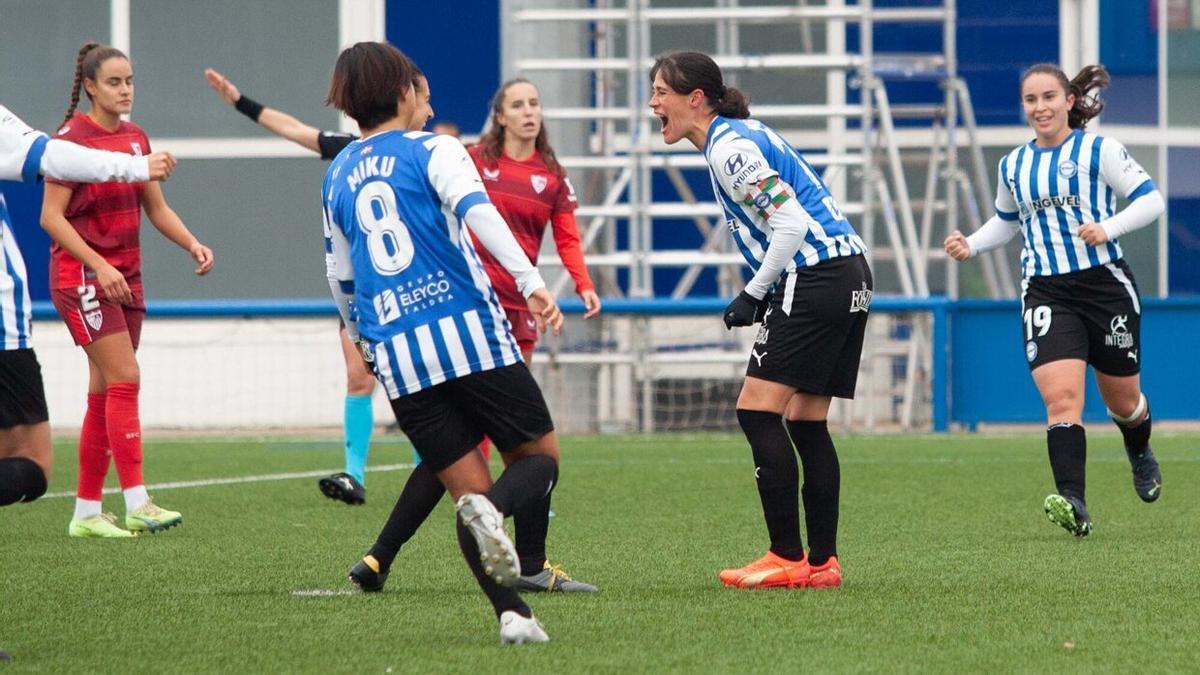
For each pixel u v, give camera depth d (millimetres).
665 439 46625
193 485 34125
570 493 31688
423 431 15609
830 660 15086
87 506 25875
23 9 58344
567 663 14984
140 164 16672
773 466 19781
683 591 19578
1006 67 61562
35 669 15133
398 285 15359
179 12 58125
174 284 57656
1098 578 20250
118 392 25734
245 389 53594
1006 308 47781
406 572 21359
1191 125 61656
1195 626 16828
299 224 57750
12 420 17688
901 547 23500
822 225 19703
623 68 52656
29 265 56500
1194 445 42500
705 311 48469
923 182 62000
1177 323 47125
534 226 26469
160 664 15305
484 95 57594
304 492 32625
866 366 49125
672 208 52562
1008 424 51844
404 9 57875
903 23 61344
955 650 15555
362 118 16078
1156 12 61312
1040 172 24812
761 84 61469
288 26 58094
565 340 49906
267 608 18500
